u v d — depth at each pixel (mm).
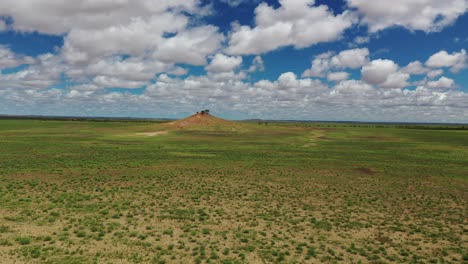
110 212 25547
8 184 33531
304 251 19234
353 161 56469
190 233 21594
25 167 43438
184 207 27672
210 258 17891
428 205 30094
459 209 29000
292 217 25750
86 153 60125
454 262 18141
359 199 31844
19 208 25625
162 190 33406
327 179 41125
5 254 17422
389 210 28359
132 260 17359
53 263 16656
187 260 17578
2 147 65812
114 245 19203
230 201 29922
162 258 17719
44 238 19781
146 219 24141
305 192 34250
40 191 31250
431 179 42094
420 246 20391
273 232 22250
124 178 38594
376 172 46500
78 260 17094
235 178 40438
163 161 52719
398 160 58656
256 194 32812
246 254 18547
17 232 20547
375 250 19625
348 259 18297
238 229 22625
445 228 23953
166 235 21109
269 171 45594
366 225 24094
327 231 22750
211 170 45500
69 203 27516
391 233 22641
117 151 64562
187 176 40906
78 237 20188
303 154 65375
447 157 64062
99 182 36094
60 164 46688
